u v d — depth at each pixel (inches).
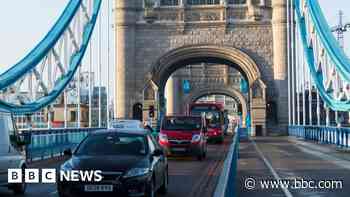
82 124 3065.9
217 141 2217.0
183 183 824.3
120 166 587.2
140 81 2859.3
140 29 2878.9
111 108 3149.6
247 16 2847.0
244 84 4256.9
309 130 2337.6
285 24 2810.0
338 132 1833.2
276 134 2795.3
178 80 4419.3
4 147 699.4
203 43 2844.5
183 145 1296.8
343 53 2033.7
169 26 2864.2
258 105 2787.9
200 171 1018.1
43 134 1385.3
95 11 2541.8
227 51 2832.2
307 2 2463.1
